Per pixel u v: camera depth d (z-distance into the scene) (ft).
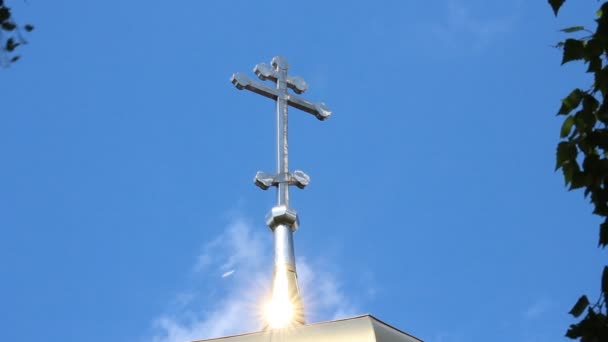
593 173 33.81
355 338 56.75
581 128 34.19
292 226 67.62
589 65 34.04
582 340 31.30
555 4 33.37
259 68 75.31
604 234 33.30
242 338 59.26
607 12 33.68
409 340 58.85
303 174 70.33
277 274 64.34
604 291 31.55
